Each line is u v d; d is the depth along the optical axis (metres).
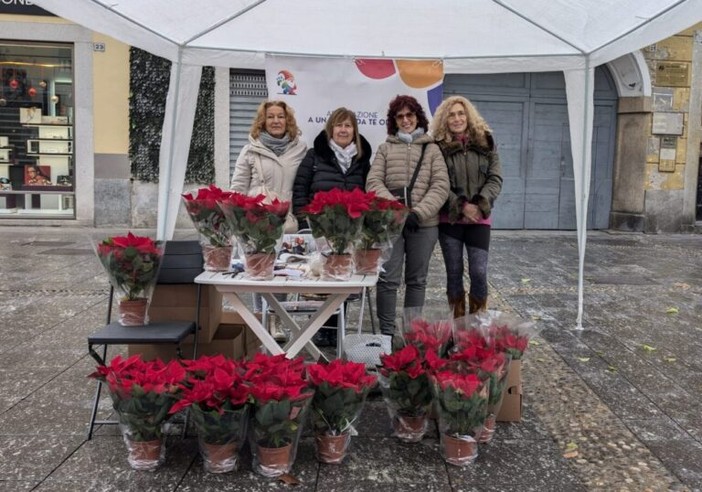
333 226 2.98
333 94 4.97
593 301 5.95
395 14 4.44
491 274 7.17
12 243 8.75
